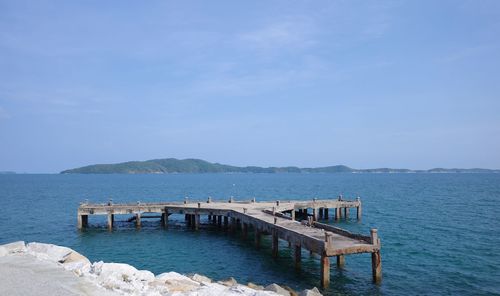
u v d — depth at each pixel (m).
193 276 23.38
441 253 34.25
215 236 44.06
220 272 29.48
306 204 54.81
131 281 18.12
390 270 29.05
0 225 53.22
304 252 34.94
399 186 142.38
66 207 75.69
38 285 14.77
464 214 59.81
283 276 28.08
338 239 27.73
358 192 112.94
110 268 19.53
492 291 24.64
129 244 40.12
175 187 150.62
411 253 34.28
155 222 55.03
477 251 34.91
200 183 185.38
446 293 24.28
